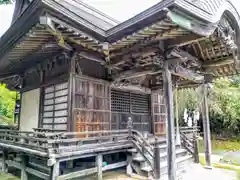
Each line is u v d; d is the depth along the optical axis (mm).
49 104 6199
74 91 5438
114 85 6512
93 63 6117
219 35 4172
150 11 3391
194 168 6348
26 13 3545
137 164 5492
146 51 4473
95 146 4969
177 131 7078
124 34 4121
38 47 4770
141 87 7598
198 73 5898
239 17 4391
